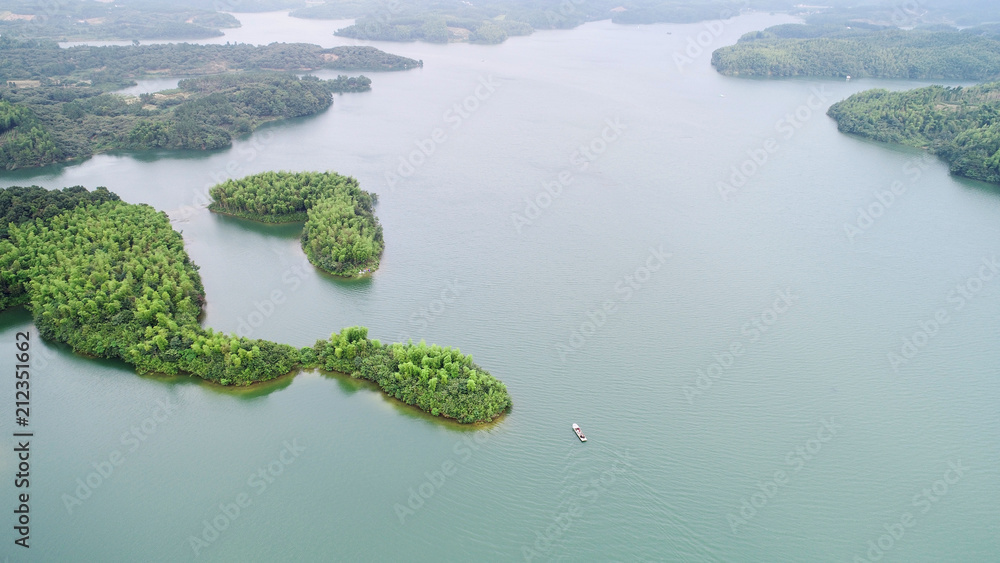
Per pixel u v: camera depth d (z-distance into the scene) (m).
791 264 160.75
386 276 148.25
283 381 112.88
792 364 122.81
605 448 100.62
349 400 108.88
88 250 142.00
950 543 87.19
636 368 119.56
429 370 106.94
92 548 83.94
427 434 102.06
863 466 99.56
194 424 103.62
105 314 121.31
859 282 153.12
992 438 106.56
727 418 108.31
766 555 84.50
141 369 114.06
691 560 83.44
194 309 127.88
